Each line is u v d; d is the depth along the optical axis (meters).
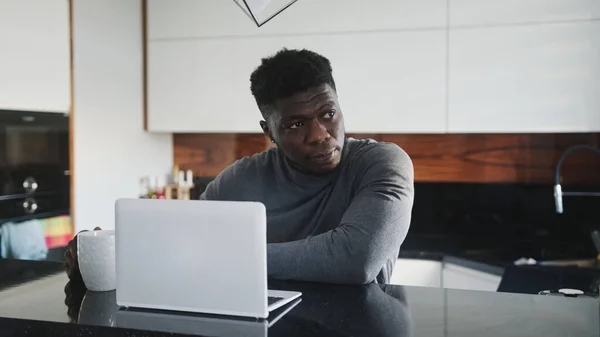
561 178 3.04
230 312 0.96
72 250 1.21
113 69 2.86
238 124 3.00
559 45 2.59
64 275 1.30
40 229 2.30
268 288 1.16
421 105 2.76
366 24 2.80
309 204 1.43
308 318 0.96
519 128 2.66
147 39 3.10
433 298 1.08
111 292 1.15
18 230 2.19
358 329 0.91
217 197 1.55
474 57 2.69
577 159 3.02
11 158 2.17
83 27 2.61
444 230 3.23
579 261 2.58
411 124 2.78
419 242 3.05
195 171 3.55
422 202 3.25
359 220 1.19
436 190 3.23
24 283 1.23
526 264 2.51
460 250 2.82
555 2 2.58
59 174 2.43
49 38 2.36
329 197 1.42
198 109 3.05
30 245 2.24
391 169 1.26
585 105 2.58
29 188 2.25
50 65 2.37
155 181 3.23
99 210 2.77
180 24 3.04
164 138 3.46
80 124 2.60
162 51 3.08
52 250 2.38
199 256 0.96
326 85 1.36
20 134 2.21
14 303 1.08
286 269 1.19
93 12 2.68
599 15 2.54
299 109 1.34
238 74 2.97
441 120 2.74
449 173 3.21
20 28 2.20
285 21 2.89
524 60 2.63
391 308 1.01
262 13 2.91
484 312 0.99
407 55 2.76
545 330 0.90
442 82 2.73
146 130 3.16
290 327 0.91
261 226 0.93
